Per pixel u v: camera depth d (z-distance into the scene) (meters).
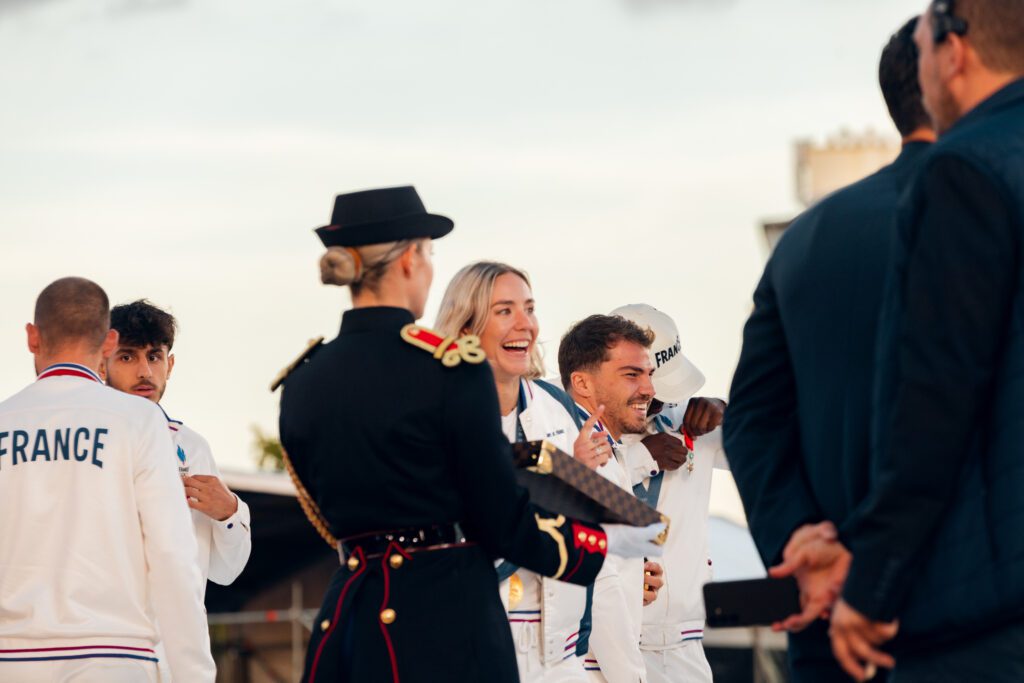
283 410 4.29
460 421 4.04
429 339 4.12
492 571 4.21
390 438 4.06
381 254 4.24
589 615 5.73
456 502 4.11
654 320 6.93
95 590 5.04
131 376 6.23
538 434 5.80
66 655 4.98
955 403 3.11
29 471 5.09
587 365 6.37
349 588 4.14
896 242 3.29
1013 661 3.15
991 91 3.39
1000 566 3.12
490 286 5.71
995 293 3.13
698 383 6.83
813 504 3.62
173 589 5.11
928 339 3.14
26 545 5.05
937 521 3.16
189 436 6.38
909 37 3.72
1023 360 3.13
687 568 6.71
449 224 4.39
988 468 3.17
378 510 4.11
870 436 3.46
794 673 3.71
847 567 3.40
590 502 4.29
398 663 4.04
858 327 3.54
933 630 3.21
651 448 6.59
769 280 3.83
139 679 5.08
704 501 6.84
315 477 4.20
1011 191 3.15
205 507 6.16
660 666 6.64
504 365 5.70
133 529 5.14
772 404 3.80
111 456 5.13
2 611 5.02
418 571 4.09
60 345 5.27
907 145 3.70
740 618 3.60
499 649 4.11
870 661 3.26
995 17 3.36
